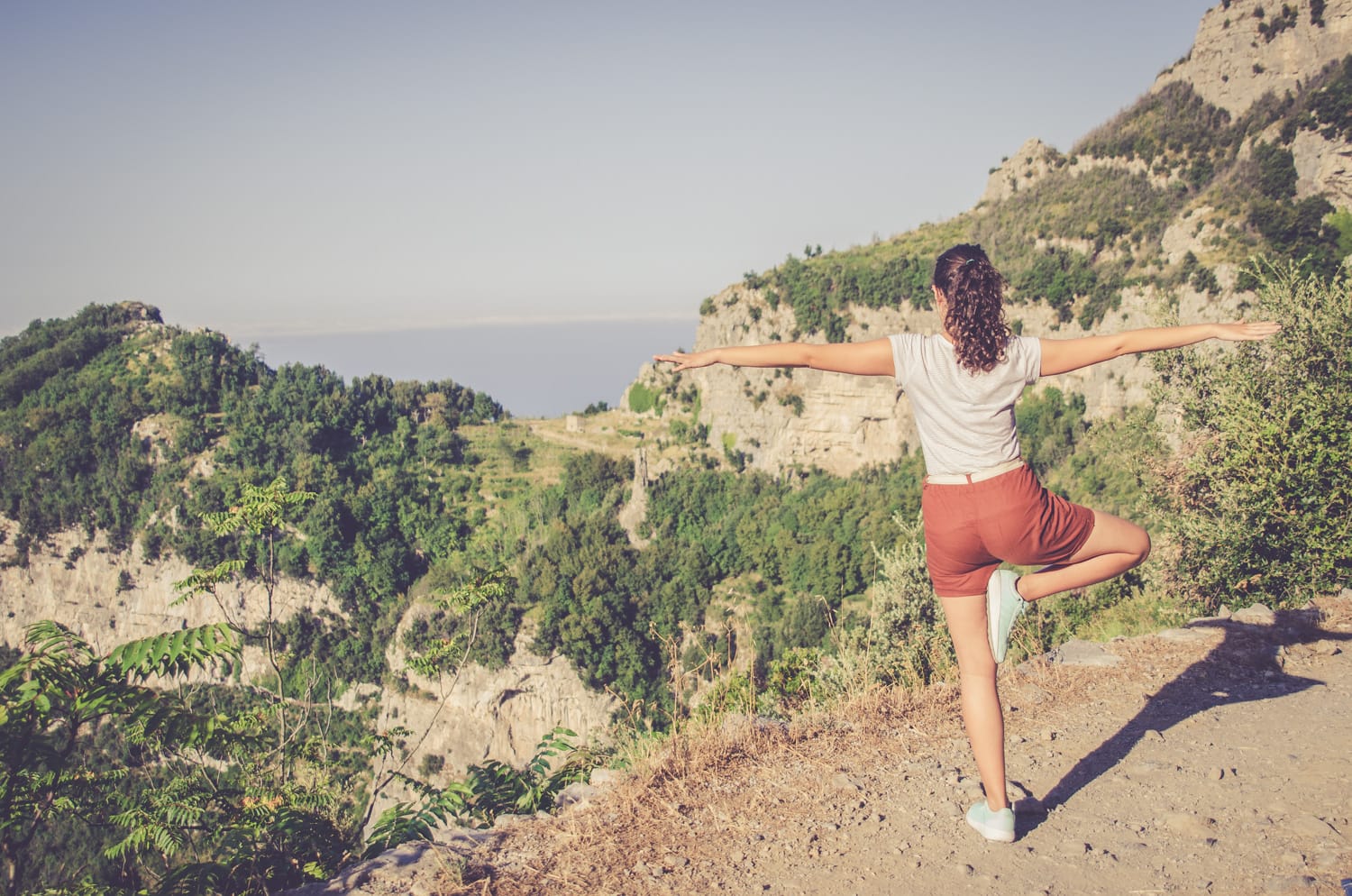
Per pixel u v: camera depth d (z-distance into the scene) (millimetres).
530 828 3207
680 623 71312
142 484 98688
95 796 5914
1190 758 3617
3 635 97812
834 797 3357
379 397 119438
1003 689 4672
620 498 91188
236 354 118000
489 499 98438
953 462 2766
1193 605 8641
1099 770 3590
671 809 3238
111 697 3654
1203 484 9492
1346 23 76500
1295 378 8227
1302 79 78812
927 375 2750
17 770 3822
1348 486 7562
